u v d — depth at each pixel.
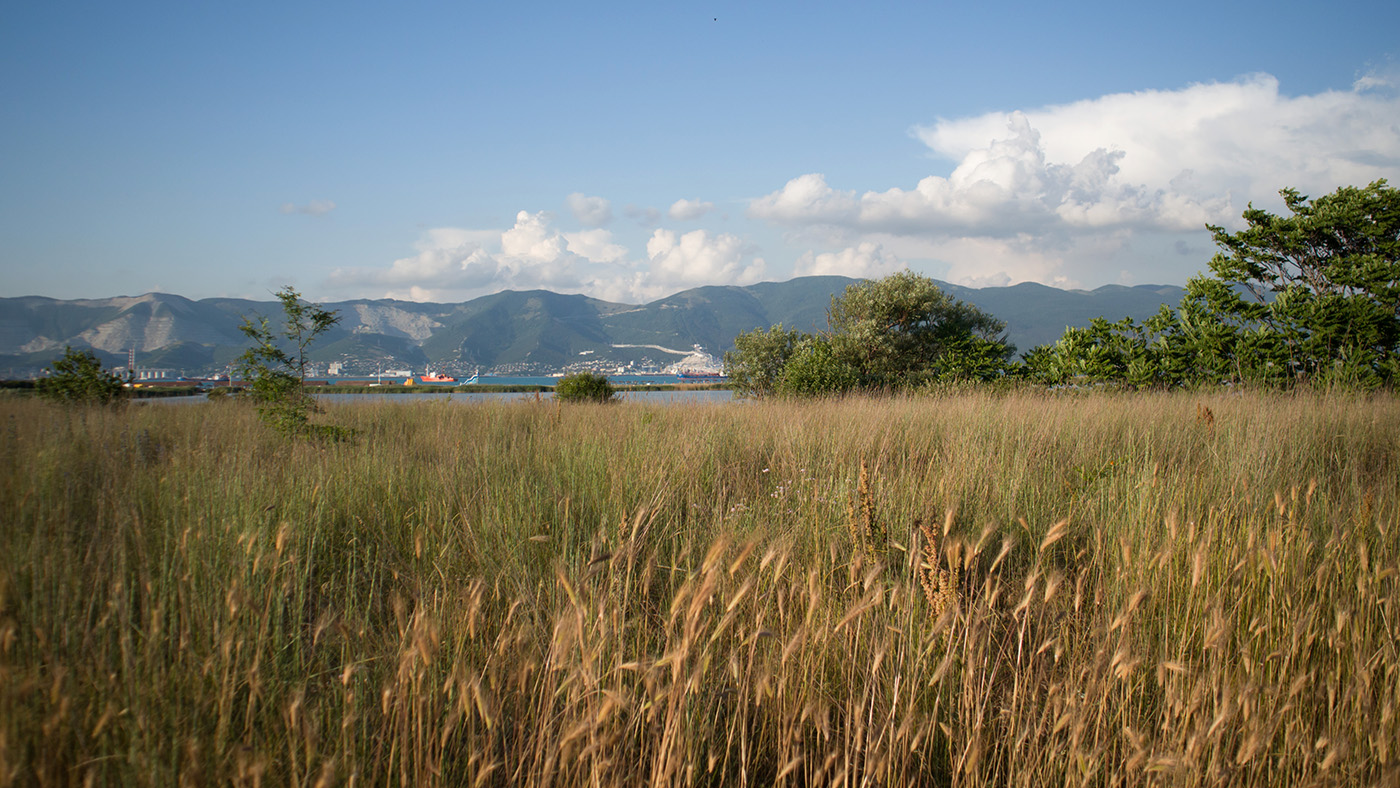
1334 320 11.07
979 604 2.57
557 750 1.90
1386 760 2.00
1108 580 3.12
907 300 19.88
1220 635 2.29
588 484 4.86
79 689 2.00
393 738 1.87
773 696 2.25
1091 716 2.24
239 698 2.23
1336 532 3.01
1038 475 5.18
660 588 3.23
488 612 2.81
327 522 3.94
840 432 6.61
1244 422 6.52
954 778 2.08
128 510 3.53
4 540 2.90
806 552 3.40
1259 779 2.05
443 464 5.32
